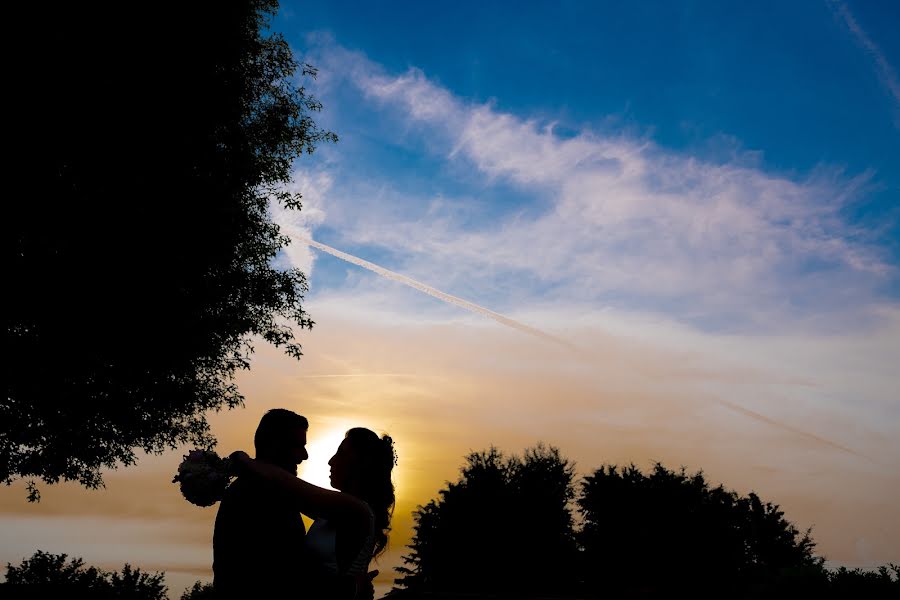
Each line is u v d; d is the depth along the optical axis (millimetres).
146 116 15031
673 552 43250
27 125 13773
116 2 14562
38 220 14016
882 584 14094
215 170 16969
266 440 3135
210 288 16859
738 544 44938
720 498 47094
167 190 15477
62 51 13898
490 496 45594
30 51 13688
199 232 16094
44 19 13836
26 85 13719
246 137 17953
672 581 41469
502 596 14289
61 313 14406
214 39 16391
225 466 2846
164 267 15523
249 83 18328
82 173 14633
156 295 15438
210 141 16984
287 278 19062
